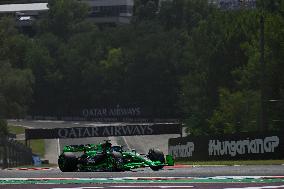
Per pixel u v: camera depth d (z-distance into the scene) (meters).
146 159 66.31
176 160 127.50
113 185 46.16
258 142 100.69
